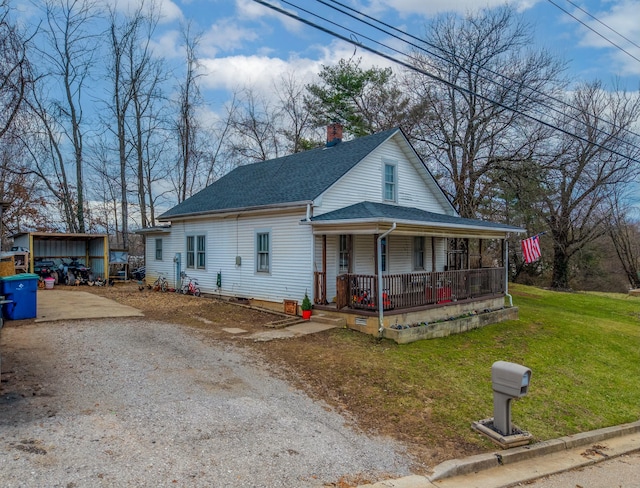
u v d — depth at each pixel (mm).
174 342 9164
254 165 19797
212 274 16234
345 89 29750
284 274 13344
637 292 28172
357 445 5293
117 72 26047
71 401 5699
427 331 11180
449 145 23688
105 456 4332
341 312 11445
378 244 10883
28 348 8094
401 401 6840
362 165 14523
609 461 6184
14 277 10711
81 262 21172
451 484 4758
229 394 6410
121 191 27250
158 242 19578
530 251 15438
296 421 5719
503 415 6020
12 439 4523
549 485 5160
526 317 15594
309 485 4234
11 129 19797
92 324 10445
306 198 12461
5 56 18000
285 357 8469
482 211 24859
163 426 5152
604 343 13109
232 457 4586
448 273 13031
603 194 27359
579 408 7953
